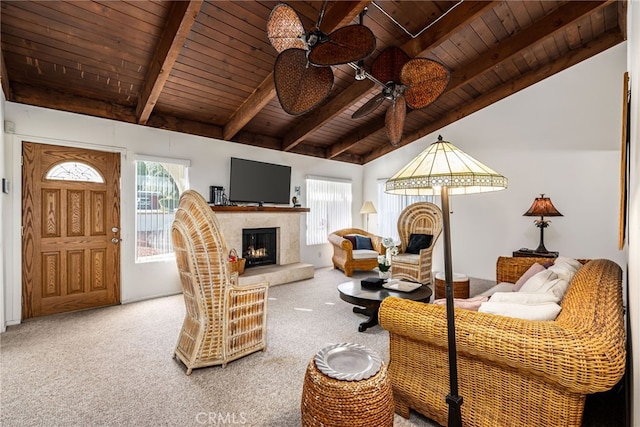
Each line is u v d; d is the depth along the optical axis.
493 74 4.75
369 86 4.18
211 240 2.28
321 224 6.61
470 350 1.39
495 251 5.26
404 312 1.66
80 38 2.96
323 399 1.40
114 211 3.99
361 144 6.76
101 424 1.75
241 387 2.12
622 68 4.19
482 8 3.12
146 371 2.31
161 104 4.20
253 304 2.58
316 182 6.52
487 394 1.47
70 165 3.69
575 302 1.50
